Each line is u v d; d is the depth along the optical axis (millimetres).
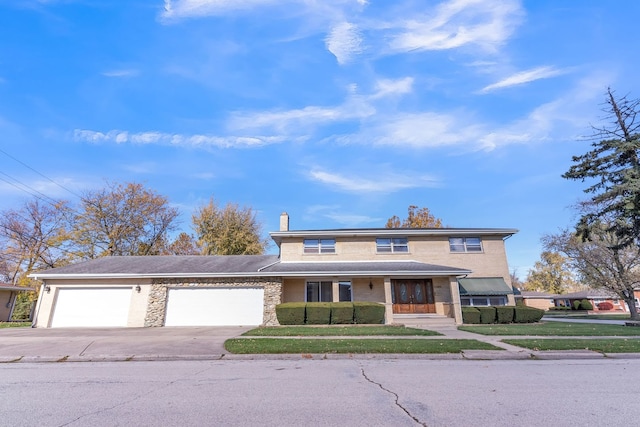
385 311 17516
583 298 47250
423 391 5156
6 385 5766
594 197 18234
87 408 4375
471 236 21984
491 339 11023
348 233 21688
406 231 21891
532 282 55125
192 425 3725
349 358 8398
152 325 17484
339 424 3721
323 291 19688
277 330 14031
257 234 38844
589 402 4531
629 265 23594
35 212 31703
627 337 11414
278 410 4234
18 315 28250
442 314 19156
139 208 35312
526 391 5133
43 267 31375
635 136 17172
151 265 19984
